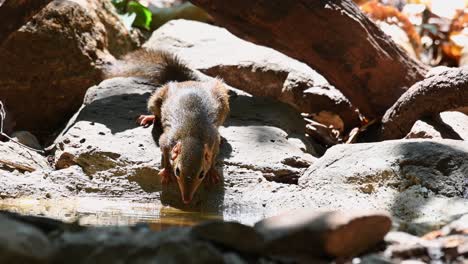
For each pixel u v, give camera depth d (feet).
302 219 21.27
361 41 40.14
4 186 33.68
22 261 16.84
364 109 42.75
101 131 38.34
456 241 22.20
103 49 47.52
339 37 39.81
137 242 18.42
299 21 39.19
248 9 38.81
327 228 20.33
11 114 44.32
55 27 44.50
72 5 45.60
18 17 36.96
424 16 65.87
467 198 30.48
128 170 35.53
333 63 40.63
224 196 34.01
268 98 44.14
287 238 20.45
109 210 31.19
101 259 17.76
